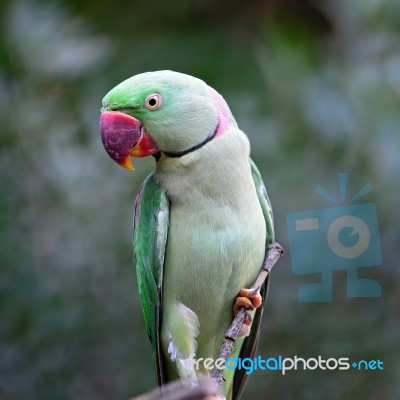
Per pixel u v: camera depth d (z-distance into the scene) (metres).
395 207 11.69
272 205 11.94
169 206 7.22
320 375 10.84
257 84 12.73
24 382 11.30
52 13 13.24
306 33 13.38
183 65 12.73
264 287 7.61
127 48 12.98
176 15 12.99
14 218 11.72
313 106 12.87
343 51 13.59
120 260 11.88
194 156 7.06
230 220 7.12
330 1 13.38
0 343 11.37
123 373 11.45
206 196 7.10
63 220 12.10
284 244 11.66
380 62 13.55
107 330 11.58
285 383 10.88
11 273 11.49
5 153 12.30
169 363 7.59
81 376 11.38
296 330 11.09
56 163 12.51
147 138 7.07
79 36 13.24
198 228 7.13
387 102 13.13
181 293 7.30
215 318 7.39
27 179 12.20
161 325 7.43
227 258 7.14
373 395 10.65
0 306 11.42
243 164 7.16
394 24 13.95
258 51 12.93
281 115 12.73
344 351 10.84
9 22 13.07
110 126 7.05
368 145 12.65
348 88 13.23
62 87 12.99
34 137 12.57
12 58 12.97
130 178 12.32
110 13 13.11
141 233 7.34
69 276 11.73
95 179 12.41
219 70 12.70
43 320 11.40
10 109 12.72
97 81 12.89
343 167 12.45
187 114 6.99
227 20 12.98
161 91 6.98
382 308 11.02
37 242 11.85
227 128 7.16
